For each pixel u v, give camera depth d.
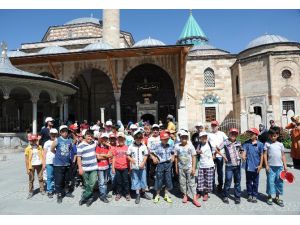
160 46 22.56
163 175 6.91
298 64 27.47
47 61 26.86
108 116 33.66
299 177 9.24
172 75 25.70
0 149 17.50
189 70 34.59
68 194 7.45
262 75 28.25
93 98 34.81
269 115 21.66
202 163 6.95
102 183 7.00
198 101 34.22
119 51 23.94
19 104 25.05
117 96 26.28
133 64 26.19
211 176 6.91
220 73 34.19
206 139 7.07
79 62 26.92
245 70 29.67
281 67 27.61
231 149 6.70
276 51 27.56
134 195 7.48
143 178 6.92
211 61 34.41
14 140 18.42
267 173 6.56
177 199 7.05
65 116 25.45
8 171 11.37
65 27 38.56
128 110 32.41
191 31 49.94
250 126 21.61
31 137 7.58
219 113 33.75
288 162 12.03
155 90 28.70
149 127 8.94
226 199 6.64
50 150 7.45
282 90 27.48
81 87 34.06
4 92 17.77
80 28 38.12
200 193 7.28
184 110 24.27
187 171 6.75
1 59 19.30
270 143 6.66
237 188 6.61
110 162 7.73
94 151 6.88
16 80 17.91
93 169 6.73
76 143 8.24
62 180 7.03
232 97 33.56
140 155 6.90
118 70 26.34
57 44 36.22
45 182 8.66
